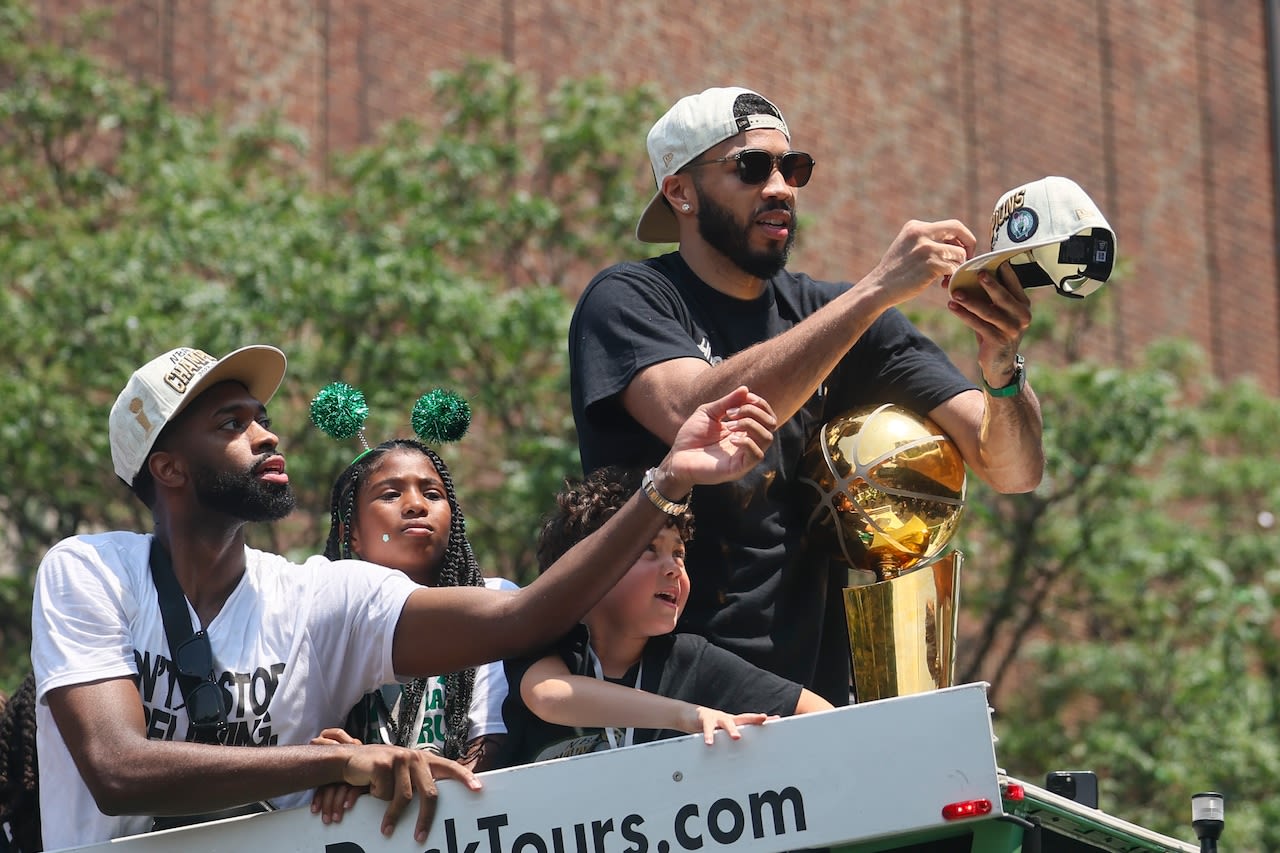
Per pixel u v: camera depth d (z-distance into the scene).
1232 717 19.45
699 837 4.48
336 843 4.67
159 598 5.27
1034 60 29.50
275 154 20.17
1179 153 31.42
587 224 20.16
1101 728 19.69
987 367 5.52
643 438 5.75
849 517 5.57
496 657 5.20
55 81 18.41
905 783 4.40
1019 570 19.83
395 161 18.31
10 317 15.53
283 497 5.48
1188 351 23.06
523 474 16.22
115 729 4.93
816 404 5.86
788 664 5.66
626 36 24.42
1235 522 23.42
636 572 5.36
